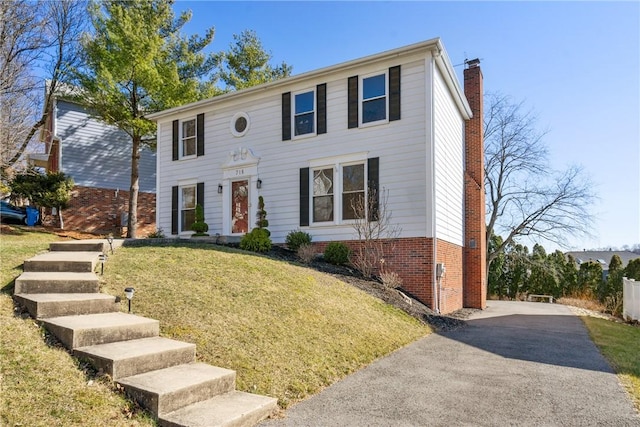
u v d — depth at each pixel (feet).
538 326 34.27
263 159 48.37
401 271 38.65
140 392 12.52
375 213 39.86
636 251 154.71
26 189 59.82
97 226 71.36
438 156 40.40
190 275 25.12
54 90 67.10
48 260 22.61
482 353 23.58
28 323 15.40
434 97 39.45
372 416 14.21
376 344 23.07
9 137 58.23
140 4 61.11
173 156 56.24
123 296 20.33
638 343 28.17
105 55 55.98
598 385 18.10
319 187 44.50
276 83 46.91
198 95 64.69
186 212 55.06
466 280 51.65
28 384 11.83
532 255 84.38
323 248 43.27
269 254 39.78
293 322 21.80
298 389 16.06
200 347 16.99
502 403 15.74
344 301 27.78
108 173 73.61
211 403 13.47
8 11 58.08
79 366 13.44
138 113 61.98
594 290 75.36
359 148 42.01
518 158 83.20
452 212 45.55
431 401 15.80
